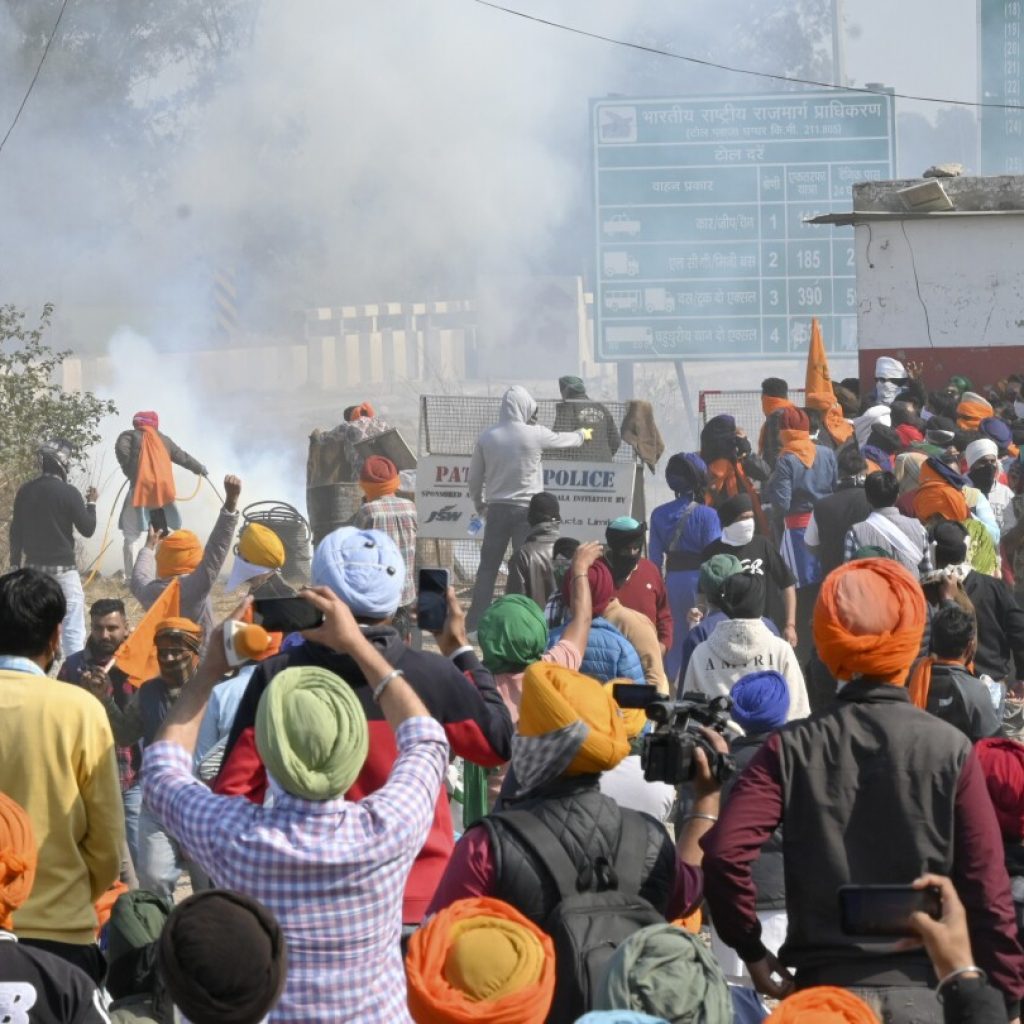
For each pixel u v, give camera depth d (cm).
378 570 1247
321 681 1023
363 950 1031
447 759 1109
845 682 1179
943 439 3962
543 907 1137
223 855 1027
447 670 1262
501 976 929
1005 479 3906
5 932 1055
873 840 1118
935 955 976
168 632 2059
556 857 1139
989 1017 956
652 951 927
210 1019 869
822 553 3103
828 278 8694
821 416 4331
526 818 1157
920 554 2778
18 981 1035
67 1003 1048
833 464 3516
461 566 4453
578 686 1184
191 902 891
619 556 2795
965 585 2341
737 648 1964
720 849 1126
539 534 3106
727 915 1138
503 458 3938
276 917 994
